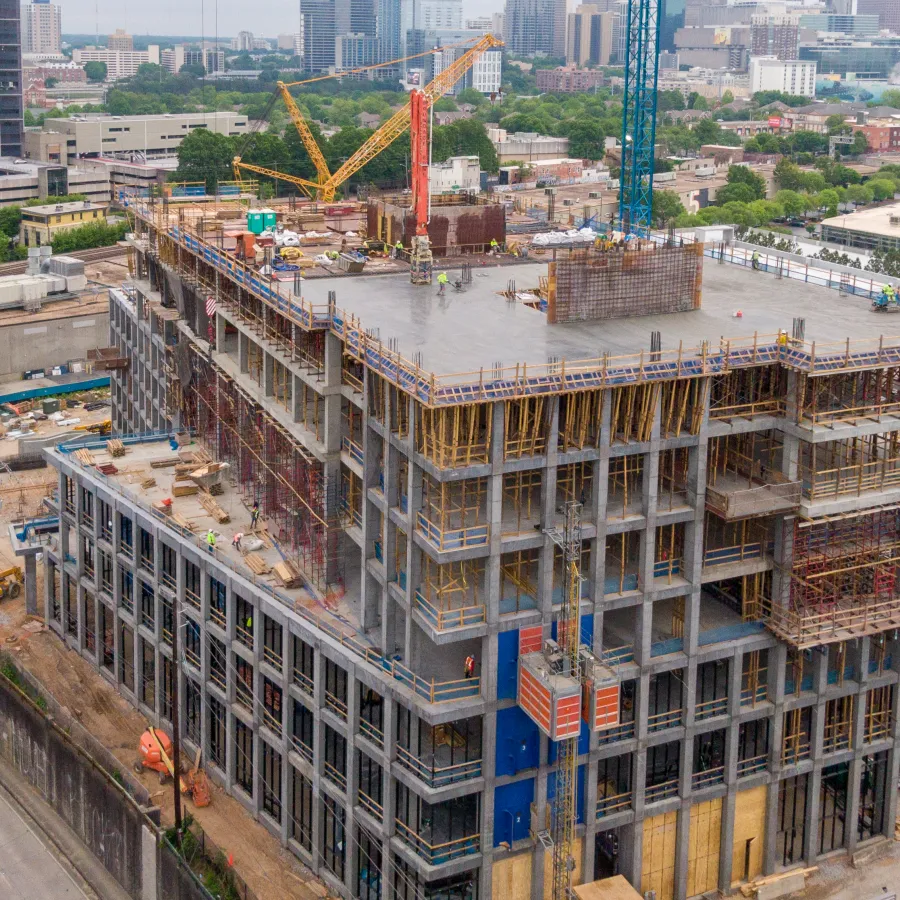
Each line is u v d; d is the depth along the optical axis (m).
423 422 94.44
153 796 116.88
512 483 101.81
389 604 102.50
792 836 111.38
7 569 158.62
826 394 103.44
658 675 103.62
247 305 133.00
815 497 100.12
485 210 151.38
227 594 114.88
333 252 145.25
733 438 107.06
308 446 115.19
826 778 112.50
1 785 131.25
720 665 106.06
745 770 107.75
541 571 96.25
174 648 108.38
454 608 97.00
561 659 93.81
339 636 105.25
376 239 157.00
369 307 118.38
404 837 100.00
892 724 112.00
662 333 109.31
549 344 105.62
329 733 105.62
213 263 137.12
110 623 136.25
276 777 112.69
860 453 106.12
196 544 121.12
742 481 105.06
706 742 107.06
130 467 143.62
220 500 136.12
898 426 100.38
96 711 130.88
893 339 105.94
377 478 105.38
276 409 124.06
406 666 100.38
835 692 107.75
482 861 98.50
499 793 99.00
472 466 92.69
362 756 103.00
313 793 106.88
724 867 108.12
